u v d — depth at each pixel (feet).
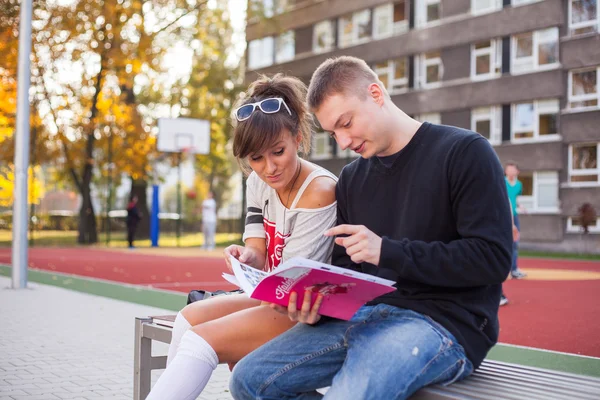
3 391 14.33
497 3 95.96
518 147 94.07
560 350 19.01
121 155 96.58
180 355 8.65
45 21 85.46
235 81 115.96
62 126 90.68
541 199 92.38
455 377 8.09
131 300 30.12
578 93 89.25
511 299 30.73
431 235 8.50
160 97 113.60
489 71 97.71
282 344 8.52
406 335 7.85
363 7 113.80
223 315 9.66
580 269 51.98
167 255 71.92
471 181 8.14
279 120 9.12
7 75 85.10
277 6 114.52
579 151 89.61
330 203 9.66
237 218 128.06
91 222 98.27
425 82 105.70
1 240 110.83
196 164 130.62
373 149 8.75
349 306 8.24
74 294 31.63
